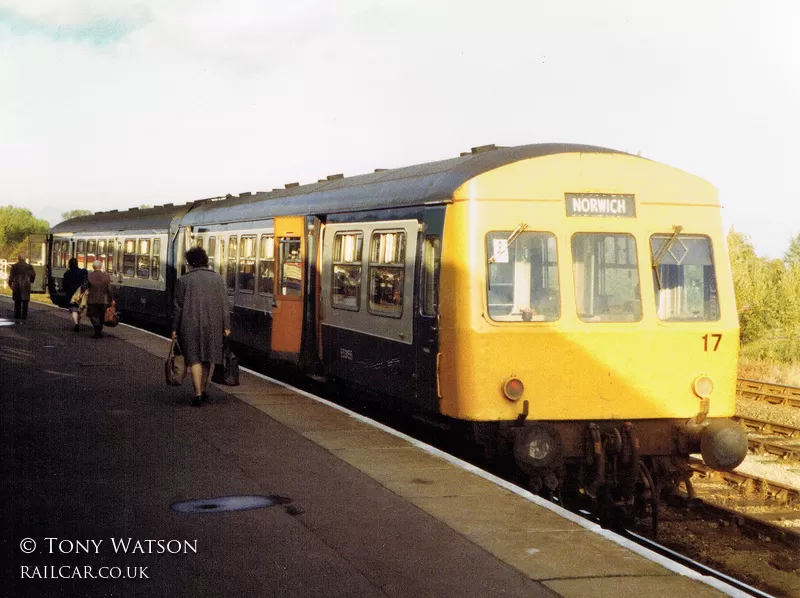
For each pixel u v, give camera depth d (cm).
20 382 1271
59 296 3366
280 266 1455
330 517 662
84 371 1395
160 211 2428
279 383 1293
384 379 1094
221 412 1064
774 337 3105
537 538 622
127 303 2603
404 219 1044
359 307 1166
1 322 2298
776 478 1225
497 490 745
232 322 1719
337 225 1251
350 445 899
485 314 911
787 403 1805
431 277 978
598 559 580
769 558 912
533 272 928
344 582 530
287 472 791
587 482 941
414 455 862
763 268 3189
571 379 924
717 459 929
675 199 970
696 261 971
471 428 921
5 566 548
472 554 586
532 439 894
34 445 879
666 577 550
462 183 931
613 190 952
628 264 952
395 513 676
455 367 922
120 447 876
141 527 629
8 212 8962
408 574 546
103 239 2875
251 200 1717
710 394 956
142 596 503
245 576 537
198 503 691
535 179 934
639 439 942
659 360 945
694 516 1044
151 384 1272
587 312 937
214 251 1872
